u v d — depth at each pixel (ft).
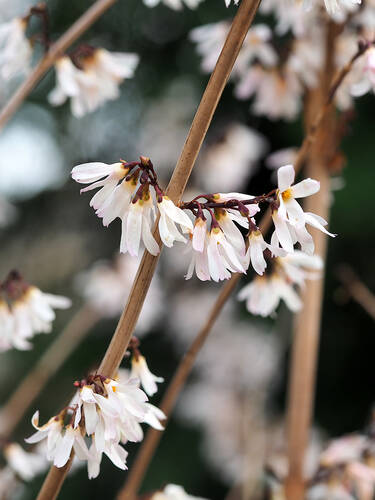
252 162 2.48
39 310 1.19
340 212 2.60
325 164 1.34
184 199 2.07
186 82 2.72
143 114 2.97
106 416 0.85
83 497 2.96
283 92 1.40
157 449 2.95
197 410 2.43
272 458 1.63
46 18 1.24
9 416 1.68
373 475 1.24
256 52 1.35
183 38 2.97
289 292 1.09
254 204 0.86
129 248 0.85
